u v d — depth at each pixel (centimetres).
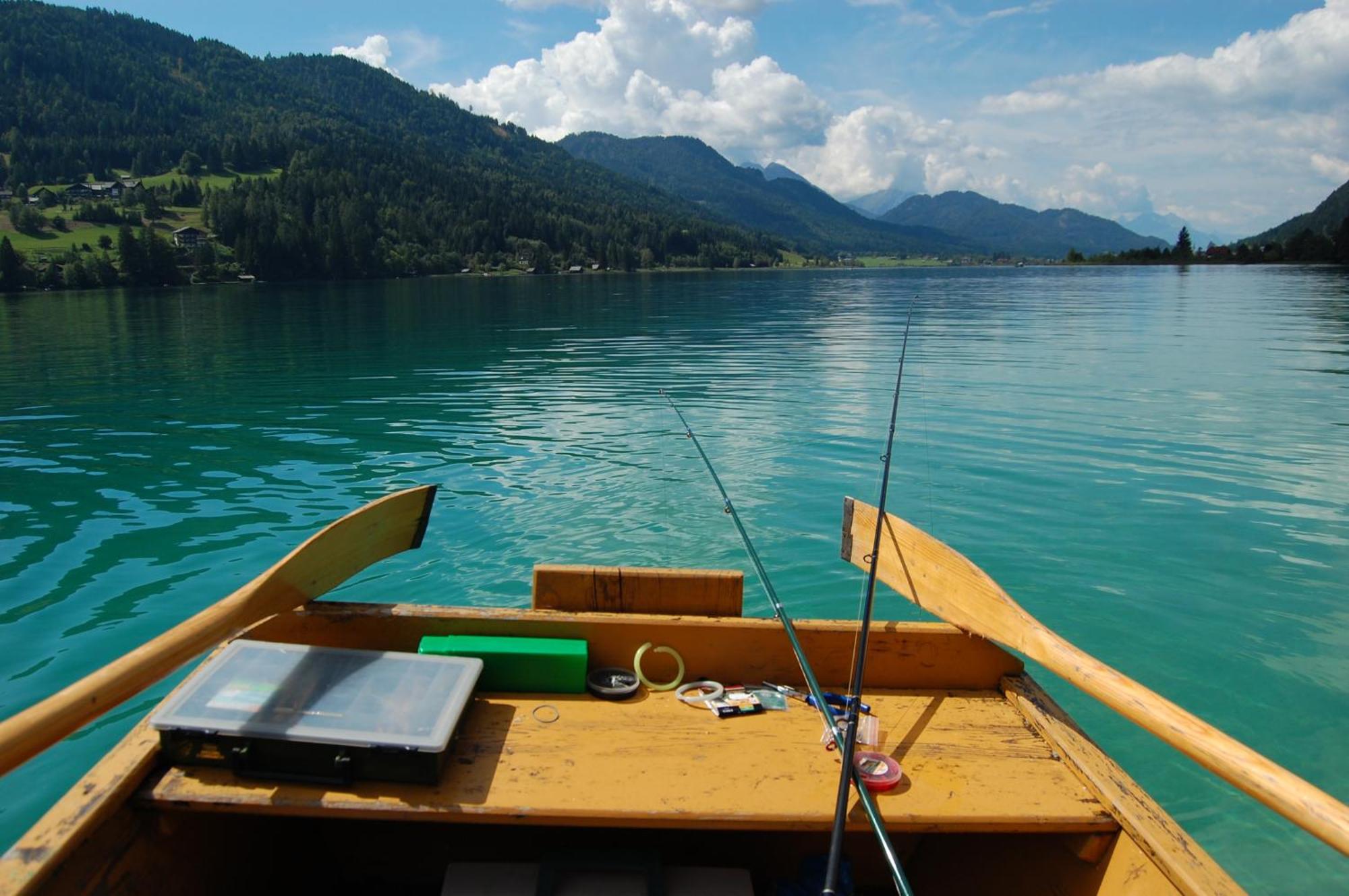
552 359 1902
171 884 224
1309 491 809
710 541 674
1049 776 252
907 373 1575
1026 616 277
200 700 241
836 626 306
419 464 923
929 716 288
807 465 905
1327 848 352
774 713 284
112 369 1780
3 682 475
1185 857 203
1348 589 594
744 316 3269
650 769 248
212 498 806
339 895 274
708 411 1215
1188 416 1150
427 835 274
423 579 599
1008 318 2853
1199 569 629
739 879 238
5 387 1523
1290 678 484
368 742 229
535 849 272
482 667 275
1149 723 219
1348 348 1889
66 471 909
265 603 280
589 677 299
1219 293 4050
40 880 185
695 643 306
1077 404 1243
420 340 2408
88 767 400
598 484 832
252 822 259
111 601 579
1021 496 796
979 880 264
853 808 232
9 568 636
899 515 740
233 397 1388
